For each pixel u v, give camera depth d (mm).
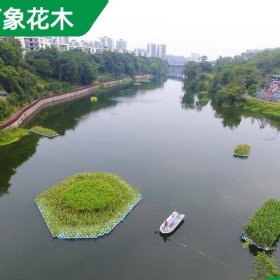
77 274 34500
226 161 69312
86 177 54906
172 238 41031
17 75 107375
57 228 40656
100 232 40375
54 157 66875
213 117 113688
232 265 36781
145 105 133125
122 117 107312
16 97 99938
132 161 66250
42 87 126125
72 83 152750
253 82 153625
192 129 95312
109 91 171125
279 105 122312
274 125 104750
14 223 42562
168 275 34844
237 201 51438
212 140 84500
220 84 165625
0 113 76812
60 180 55938
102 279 33938
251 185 57750
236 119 111625
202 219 45656
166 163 66125
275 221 42344
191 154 72562
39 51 147750
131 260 36844
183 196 52031
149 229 42562
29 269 34875
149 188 54094
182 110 125125
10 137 75812
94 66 180750
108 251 38062
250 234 40344
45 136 80438
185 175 60531
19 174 58125
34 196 49844
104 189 48969
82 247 38531
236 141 84562
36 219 43562
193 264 36688
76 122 96750
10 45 120125
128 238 40500
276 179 60969
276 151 77750
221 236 41969
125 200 47812
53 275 34188
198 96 164250
